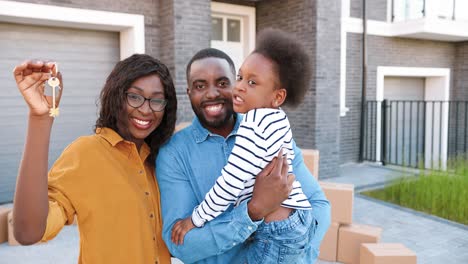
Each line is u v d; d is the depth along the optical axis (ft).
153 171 4.93
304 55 4.65
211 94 4.84
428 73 30.32
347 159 27.02
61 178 3.91
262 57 4.45
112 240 4.10
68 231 14.10
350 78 26.48
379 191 20.53
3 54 16.37
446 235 14.33
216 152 4.88
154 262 4.39
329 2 21.26
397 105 27.86
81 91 18.35
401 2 27.96
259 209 4.11
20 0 15.15
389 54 28.09
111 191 4.10
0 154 16.81
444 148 31.53
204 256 4.33
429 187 18.08
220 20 23.30
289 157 4.61
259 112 4.28
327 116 22.03
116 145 4.44
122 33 18.80
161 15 18.53
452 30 26.89
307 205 4.69
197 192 4.69
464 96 31.55
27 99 3.31
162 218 4.59
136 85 4.39
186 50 18.01
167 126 4.86
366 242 11.37
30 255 12.11
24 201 3.39
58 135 17.92
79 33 18.07
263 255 4.46
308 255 4.87
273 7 23.03
